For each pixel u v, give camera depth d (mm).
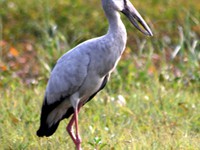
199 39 19328
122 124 11750
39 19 21266
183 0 23484
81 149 10320
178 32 20312
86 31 19938
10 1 22953
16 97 13516
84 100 10781
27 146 10383
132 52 18000
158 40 19000
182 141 10477
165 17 21625
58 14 21625
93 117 12039
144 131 11445
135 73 15328
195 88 14586
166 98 13336
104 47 10258
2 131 11109
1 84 14781
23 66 17188
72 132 10430
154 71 15211
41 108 11453
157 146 10242
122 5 10617
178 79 14781
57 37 16984
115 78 14953
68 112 10953
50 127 10789
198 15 21594
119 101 12977
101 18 21484
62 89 10477
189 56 15781
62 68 10453
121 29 10422
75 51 10453
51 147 10352
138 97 13453
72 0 23219
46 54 16859
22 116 12086
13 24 21078
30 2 22812
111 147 10141
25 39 19984
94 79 10406
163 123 11836
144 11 22094
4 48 18719
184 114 12398
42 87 14703
